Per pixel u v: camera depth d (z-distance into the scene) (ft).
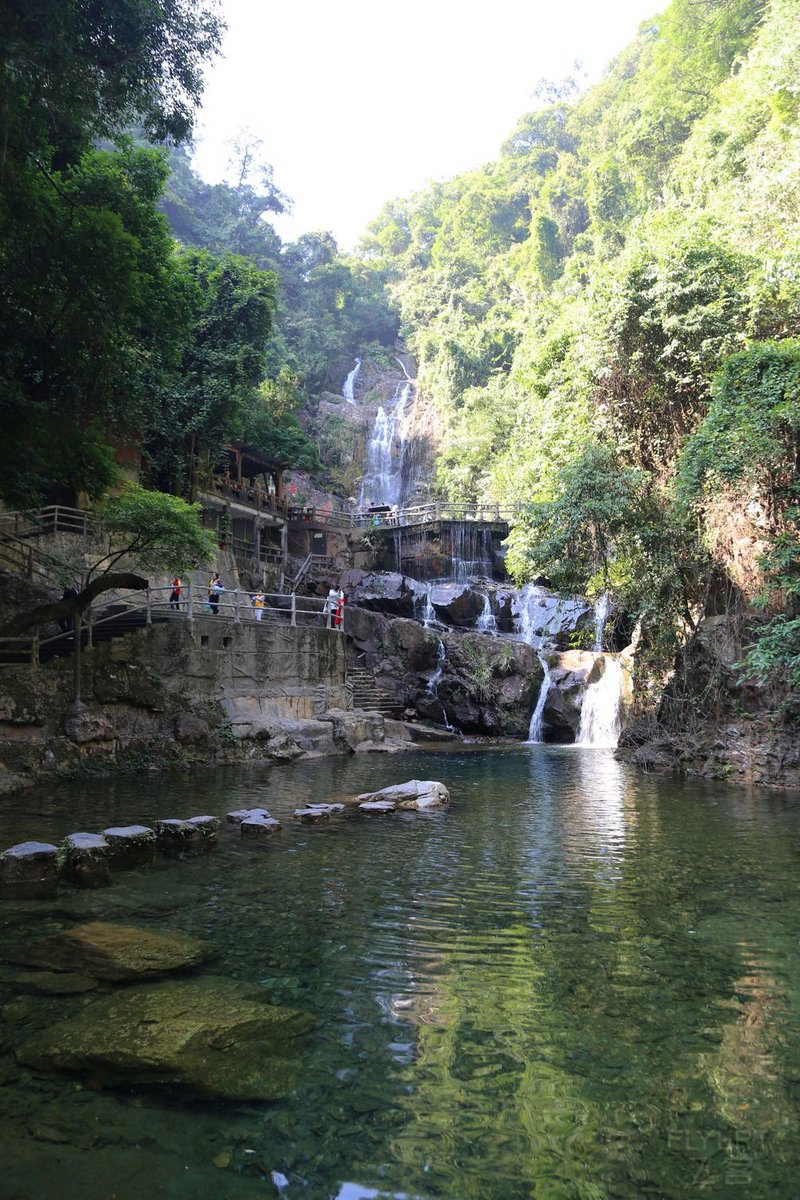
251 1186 9.65
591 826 34.22
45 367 42.50
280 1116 11.32
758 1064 12.92
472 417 155.74
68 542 68.18
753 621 53.36
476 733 85.87
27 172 39.32
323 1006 15.15
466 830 33.24
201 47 36.76
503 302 219.41
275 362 180.86
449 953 18.24
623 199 176.65
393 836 31.83
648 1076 12.57
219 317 90.84
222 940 18.99
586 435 67.21
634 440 65.62
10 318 40.93
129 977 16.28
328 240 257.75
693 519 57.11
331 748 65.36
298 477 161.07
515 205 261.65
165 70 36.86
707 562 58.75
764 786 47.01
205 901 22.41
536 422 81.30
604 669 82.94
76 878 24.85
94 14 33.63
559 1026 14.38
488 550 117.80
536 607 97.66
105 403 45.75
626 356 64.59
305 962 17.54
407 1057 13.14
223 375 89.66
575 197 226.58
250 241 234.79
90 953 17.52
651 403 65.46
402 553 120.98
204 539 53.52
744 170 92.99
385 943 18.89
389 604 102.37
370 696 85.76
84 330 40.57
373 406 204.44
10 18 30.83
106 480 51.65
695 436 49.14
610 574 62.64
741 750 51.01
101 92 35.96
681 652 60.85
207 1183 9.72
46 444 44.98
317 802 39.93
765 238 73.31
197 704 57.62
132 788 43.29
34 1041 13.21
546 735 82.99
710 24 142.00
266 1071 12.50
